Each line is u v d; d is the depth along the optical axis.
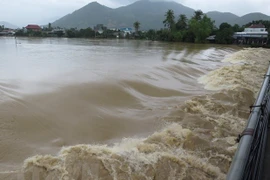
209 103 9.65
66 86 10.84
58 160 5.50
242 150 2.72
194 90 12.56
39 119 7.71
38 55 26.25
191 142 6.46
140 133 7.48
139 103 10.05
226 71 15.78
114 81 12.20
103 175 5.04
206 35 57.75
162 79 14.42
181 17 67.88
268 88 5.09
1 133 6.70
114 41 66.00
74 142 6.80
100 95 10.23
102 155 5.61
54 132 7.20
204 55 30.59
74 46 42.56
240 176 2.29
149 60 22.95
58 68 16.53
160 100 10.61
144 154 5.77
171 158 5.62
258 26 59.41
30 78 12.61
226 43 55.16
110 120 8.20
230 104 9.57
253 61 23.52
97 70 15.74
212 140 6.84
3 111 7.78
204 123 7.93
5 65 17.83
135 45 49.03
